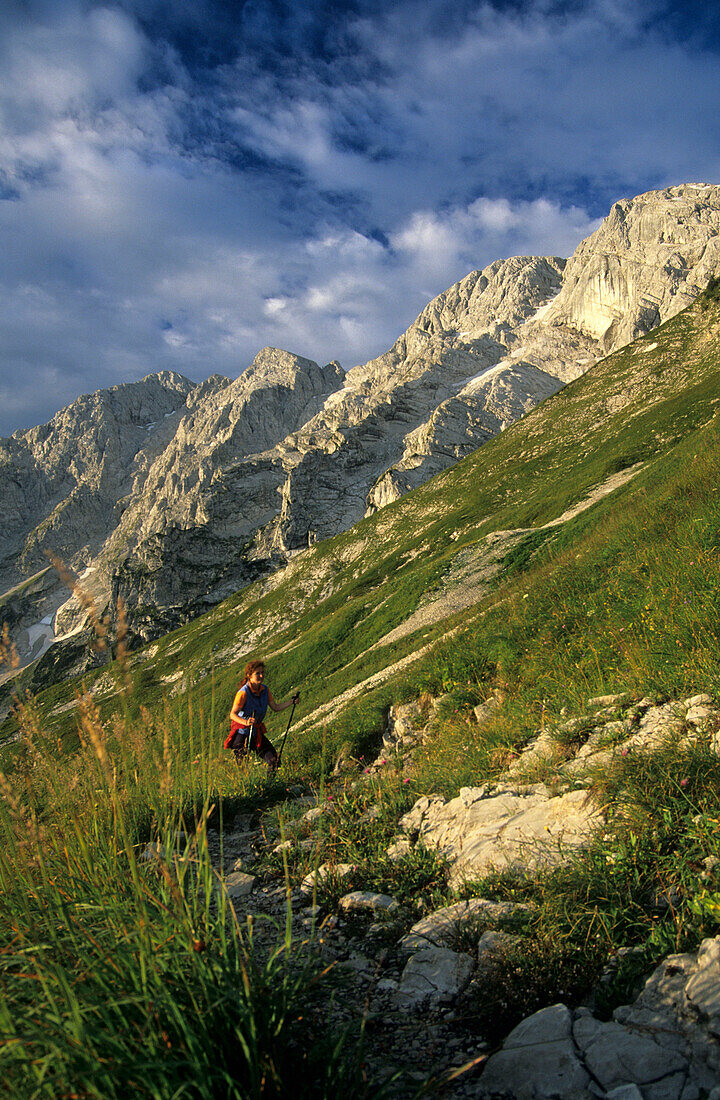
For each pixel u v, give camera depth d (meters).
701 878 2.51
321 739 9.24
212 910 3.79
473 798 4.66
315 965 2.73
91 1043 1.61
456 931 2.92
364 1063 1.91
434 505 116.69
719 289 119.88
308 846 4.79
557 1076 1.81
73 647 182.38
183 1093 1.52
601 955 2.47
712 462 12.13
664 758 3.47
